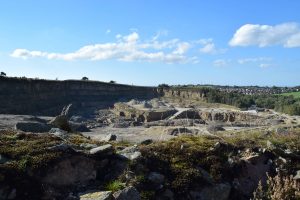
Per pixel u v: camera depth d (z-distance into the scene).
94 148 10.27
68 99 75.62
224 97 94.19
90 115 67.12
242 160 12.00
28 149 9.51
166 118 62.94
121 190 8.94
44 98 66.25
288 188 10.66
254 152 12.67
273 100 93.25
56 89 72.75
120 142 13.12
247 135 15.27
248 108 83.69
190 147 11.98
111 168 10.06
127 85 97.94
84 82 84.19
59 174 9.15
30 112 58.81
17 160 9.06
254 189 11.55
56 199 8.67
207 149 12.04
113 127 43.91
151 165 10.54
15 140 10.44
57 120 15.80
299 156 13.30
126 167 10.05
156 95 101.44
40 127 14.63
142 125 47.44
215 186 10.84
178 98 98.81
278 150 13.15
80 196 8.77
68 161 9.40
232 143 13.07
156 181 9.96
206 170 11.34
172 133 27.11
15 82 60.22
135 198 8.91
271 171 12.33
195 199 10.28
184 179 10.45
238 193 11.27
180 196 10.15
